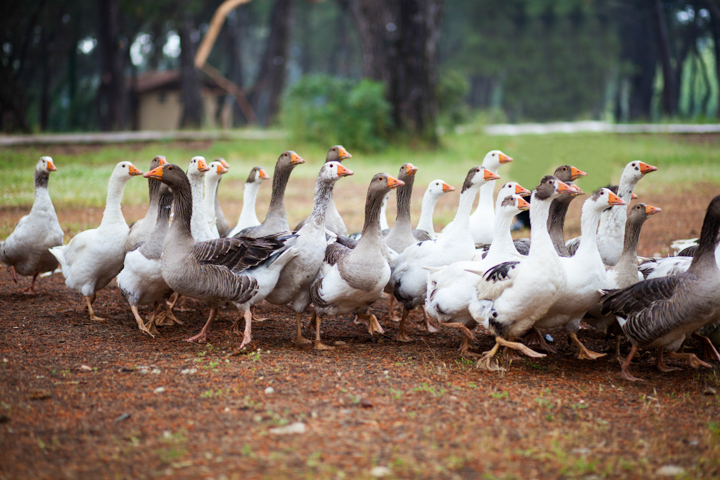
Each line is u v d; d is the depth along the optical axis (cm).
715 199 502
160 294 645
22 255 748
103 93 3750
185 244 588
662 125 3269
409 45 2405
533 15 5075
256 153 2231
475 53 5147
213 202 796
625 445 412
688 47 4509
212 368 542
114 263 676
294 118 2422
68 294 792
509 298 544
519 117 5950
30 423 427
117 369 538
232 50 4731
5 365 537
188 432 414
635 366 596
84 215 1188
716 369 583
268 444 397
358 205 1463
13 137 2308
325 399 473
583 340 689
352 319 749
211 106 4516
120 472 363
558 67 5047
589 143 2178
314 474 360
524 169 1792
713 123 3319
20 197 1309
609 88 7056
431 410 457
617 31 5041
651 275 638
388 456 384
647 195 1508
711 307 505
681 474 370
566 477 366
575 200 1558
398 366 560
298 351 606
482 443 404
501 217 601
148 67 5353
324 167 630
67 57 4484
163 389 490
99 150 2141
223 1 4519
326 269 616
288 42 4328
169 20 3769
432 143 2466
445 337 683
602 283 580
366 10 2473
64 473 362
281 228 734
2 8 3102
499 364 582
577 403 486
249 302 609
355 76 6109
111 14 3397
